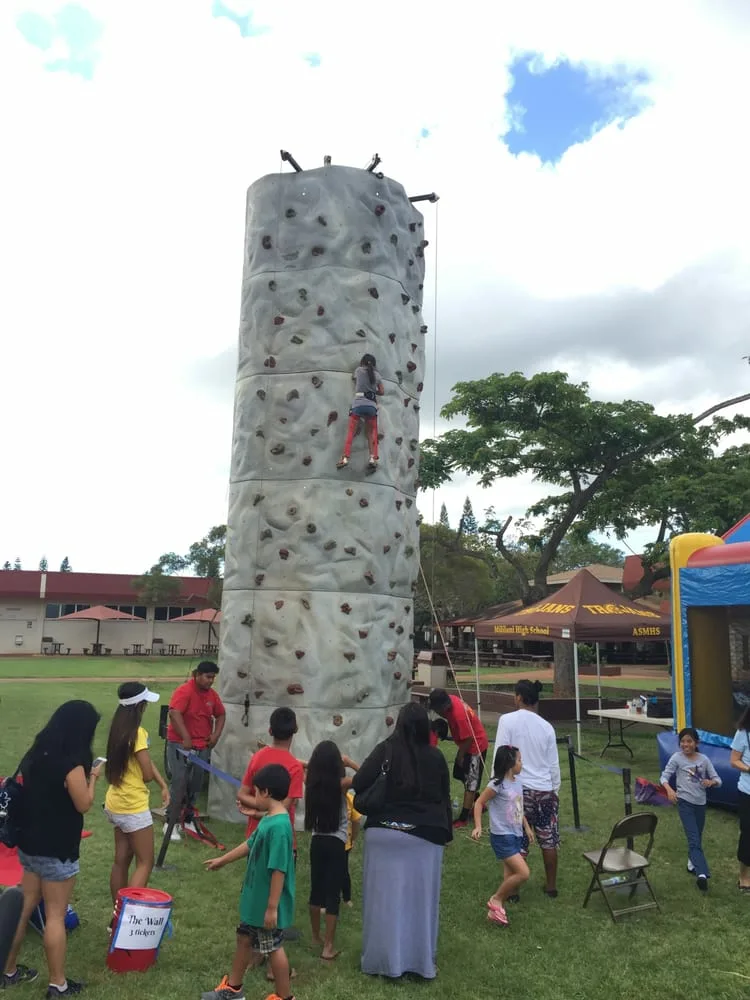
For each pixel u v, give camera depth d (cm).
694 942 571
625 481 2425
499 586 4666
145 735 550
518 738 665
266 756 563
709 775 707
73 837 452
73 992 455
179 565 5356
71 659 3984
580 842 831
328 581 915
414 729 525
